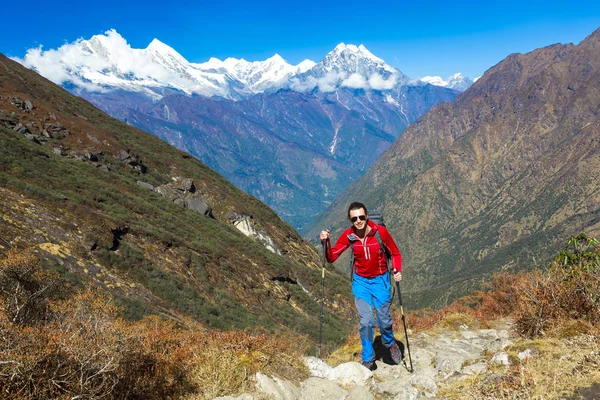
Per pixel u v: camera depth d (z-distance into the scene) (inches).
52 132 2989.7
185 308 1449.3
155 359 206.8
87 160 2851.9
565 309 288.8
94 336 187.0
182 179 3376.0
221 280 1999.3
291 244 3740.2
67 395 159.6
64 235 1461.6
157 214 2356.1
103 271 1408.7
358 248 254.8
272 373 226.7
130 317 1127.0
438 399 205.6
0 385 152.6
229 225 3186.5
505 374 208.7
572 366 196.7
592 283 282.5
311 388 212.1
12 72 4047.7
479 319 443.8
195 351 230.2
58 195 1733.5
